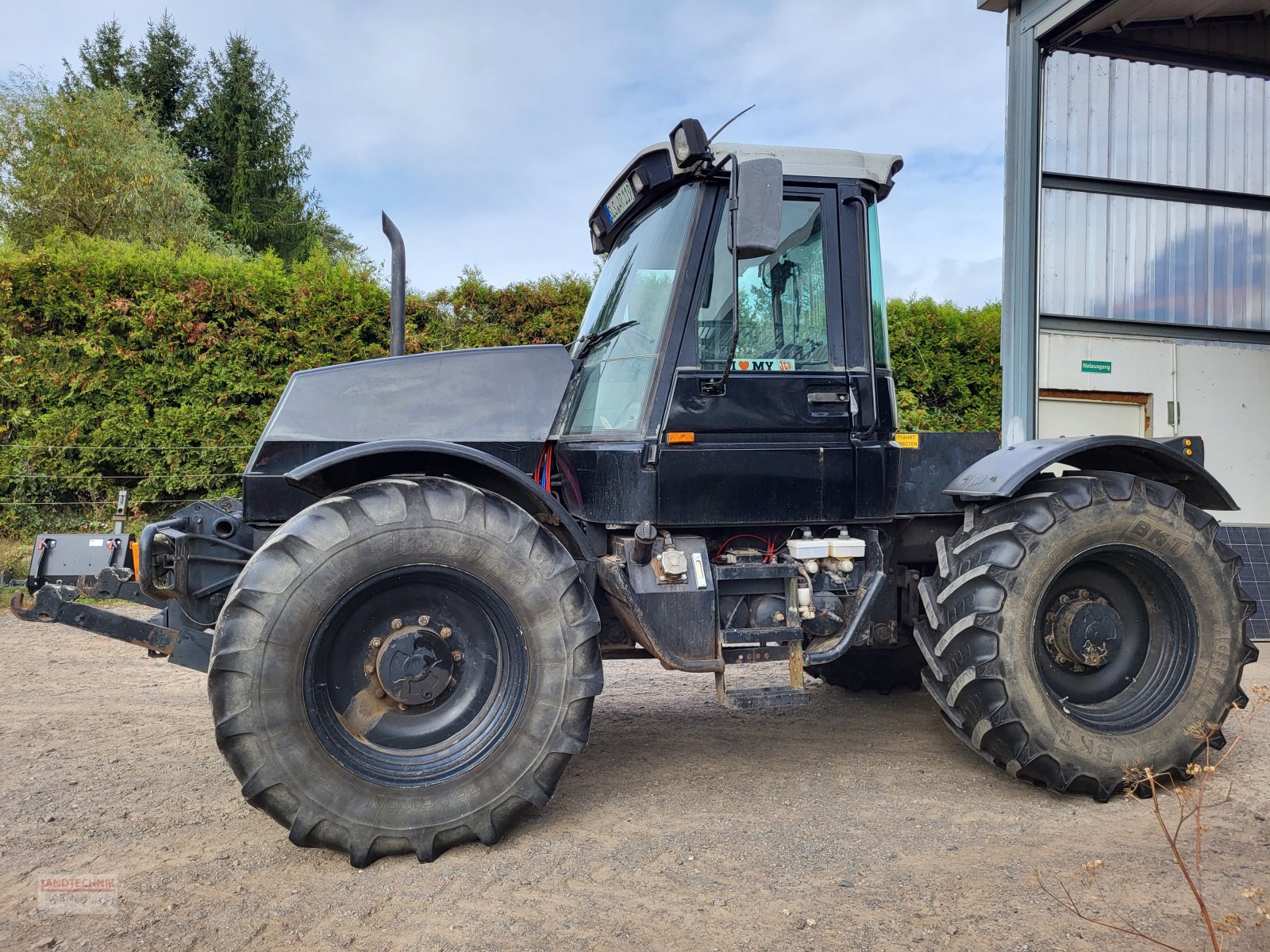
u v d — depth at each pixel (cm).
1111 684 328
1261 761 340
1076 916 215
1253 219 831
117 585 302
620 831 277
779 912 221
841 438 319
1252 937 203
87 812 295
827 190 323
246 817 292
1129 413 795
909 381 993
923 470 355
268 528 316
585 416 326
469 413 322
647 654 336
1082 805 299
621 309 329
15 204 1517
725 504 304
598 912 223
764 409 308
